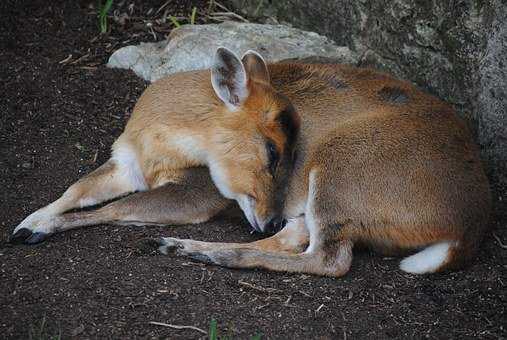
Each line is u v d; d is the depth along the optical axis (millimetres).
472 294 7562
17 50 10391
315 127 8453
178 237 8258
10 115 9469
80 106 9750
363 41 10148
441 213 7703
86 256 7633
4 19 10734
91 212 8203
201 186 8570
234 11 11516
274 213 8227
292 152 8188
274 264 7738
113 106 9844
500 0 8508
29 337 6441
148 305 6965
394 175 7824
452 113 8320
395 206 7805
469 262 7887
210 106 8414
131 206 8312
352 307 7281
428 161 7793
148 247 7840
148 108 8664
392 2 9578
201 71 8828
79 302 6914
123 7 11297
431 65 9383
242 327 6824
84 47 10656
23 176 8750
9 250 7715
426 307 7371
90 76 10164
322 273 7762
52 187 8695
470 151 7980
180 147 8516
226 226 8648
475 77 8945
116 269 7430
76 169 8969
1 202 8383
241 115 8266
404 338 6953
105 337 6539
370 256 8141
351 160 7965
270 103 8164
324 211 7938
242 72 8109
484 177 7941
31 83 9906
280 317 7027
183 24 11164
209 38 10086
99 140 9375
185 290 7238
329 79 8664
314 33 10570
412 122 8055
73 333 6551
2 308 6773
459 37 8984
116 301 6973
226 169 8406
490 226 8500
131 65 10336
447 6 9016
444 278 7773
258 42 10047
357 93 8531
